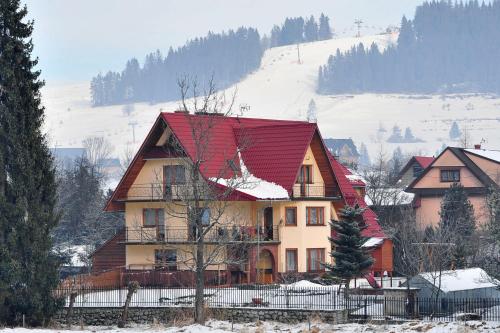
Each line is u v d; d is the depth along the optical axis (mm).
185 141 180875
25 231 137750
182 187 168750
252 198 180500
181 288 168625
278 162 189500
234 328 130375
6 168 139000
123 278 181125
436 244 189250
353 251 160625
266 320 140875
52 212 141750
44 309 139000
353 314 143375
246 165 190625
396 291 144250
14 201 138750
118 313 146375
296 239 190125
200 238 135625
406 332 121938
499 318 139875
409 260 183500
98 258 197000
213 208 169250
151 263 182625
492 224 172000
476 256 197500
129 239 189875
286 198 185500
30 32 142000
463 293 155625
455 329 121688
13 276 135875
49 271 139125
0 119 139000
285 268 188500
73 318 147250
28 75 141750
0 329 124625
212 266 180625
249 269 181875
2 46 139625
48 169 142000
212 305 145500
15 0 140625
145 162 189625
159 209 188625
